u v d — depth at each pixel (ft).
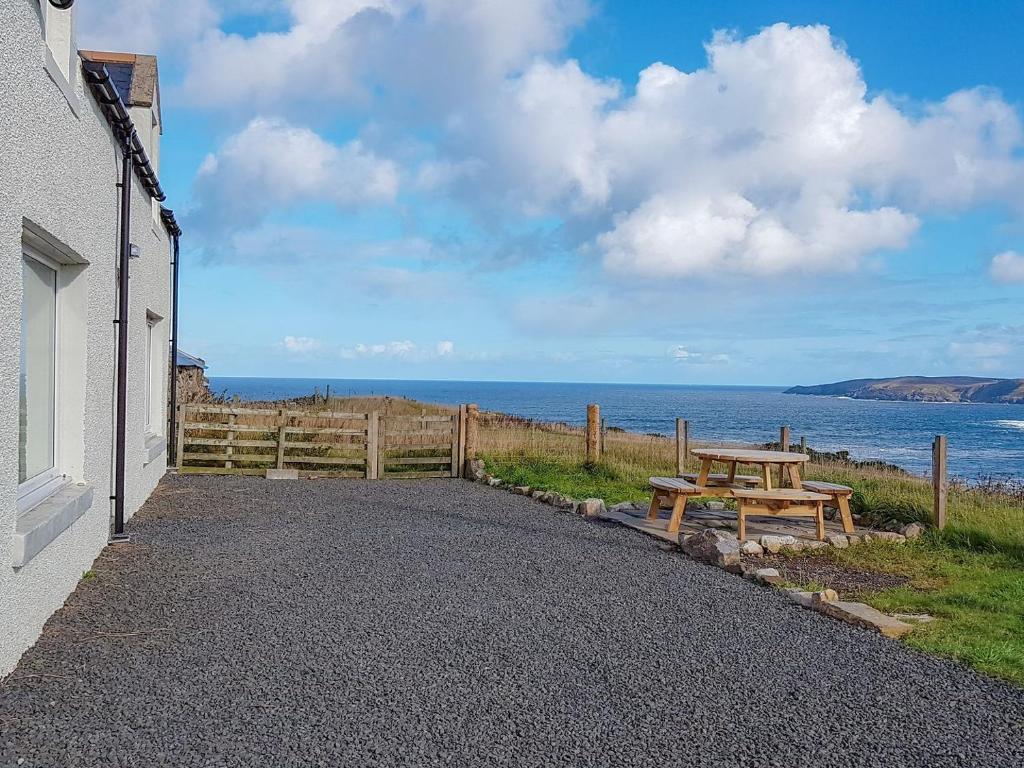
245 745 11.53
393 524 30.76
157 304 36.55
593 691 14.15
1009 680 15.17
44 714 12.36
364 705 13.14
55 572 17.62
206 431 47.83
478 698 13.62
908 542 28.53
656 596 20.95
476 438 48.47
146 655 15.23
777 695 14.23
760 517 33.42
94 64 19.85
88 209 20.47
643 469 46.39
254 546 25.75
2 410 13.78
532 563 24.45
